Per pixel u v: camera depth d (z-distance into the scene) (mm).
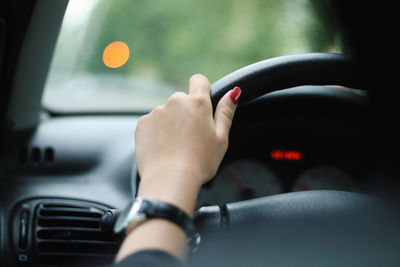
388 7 444
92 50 5059
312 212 605
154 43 7500
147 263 382
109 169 1450
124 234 443
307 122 1120
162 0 7590
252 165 1297
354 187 1255
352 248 581
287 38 3461
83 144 1519
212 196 1272
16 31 1389
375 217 594
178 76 7320
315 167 1283
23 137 1544
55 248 1198
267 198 631
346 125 1080
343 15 477
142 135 529
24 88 1530
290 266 587
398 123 488
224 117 562
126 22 7062
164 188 456
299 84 719
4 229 1205
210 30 7312
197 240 533
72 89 2166
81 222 1241
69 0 1398
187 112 512
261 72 685
